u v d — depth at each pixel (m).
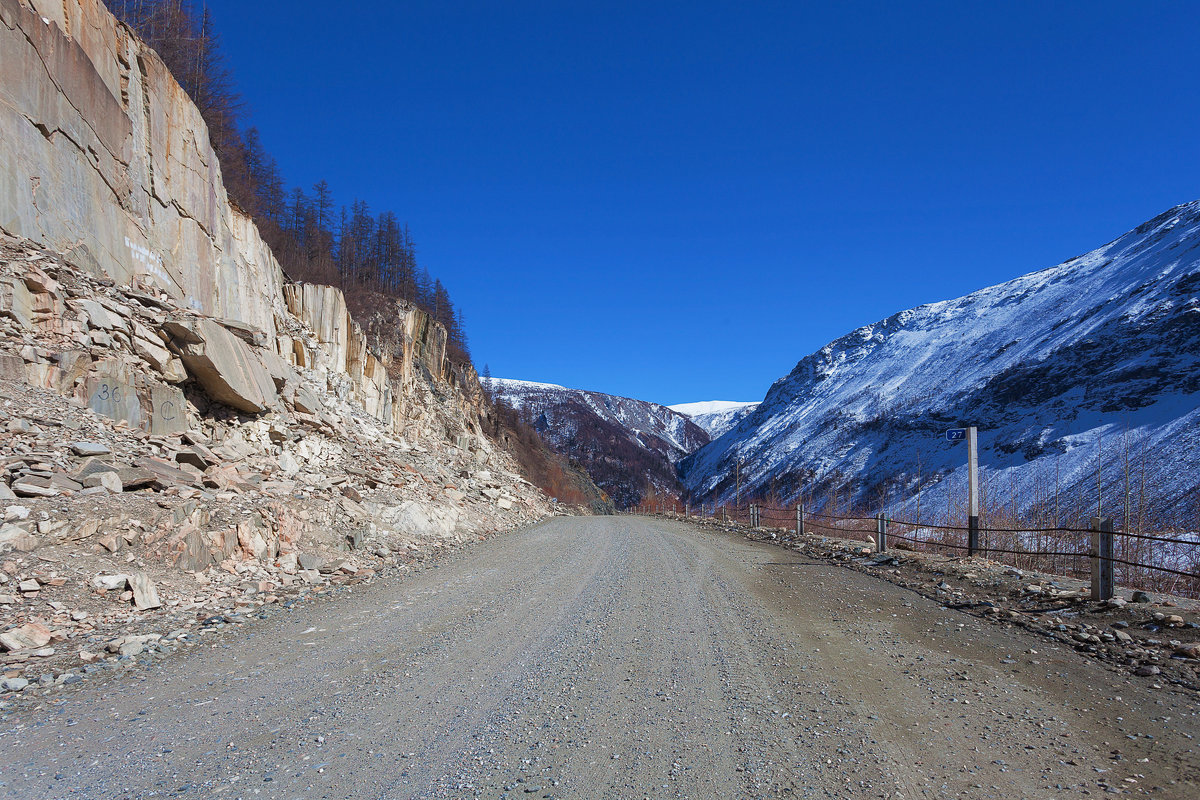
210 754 3.89
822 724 4.40
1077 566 12.48
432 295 75.44
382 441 22.52
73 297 10.90
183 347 12.74
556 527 22.00
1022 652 6.05
